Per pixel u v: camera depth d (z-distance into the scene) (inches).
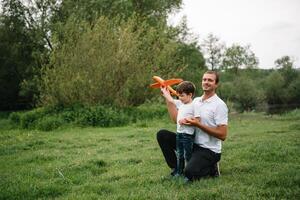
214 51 2839.6
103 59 848.3
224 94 2642.7
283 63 3245.6
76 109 783.1
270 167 286.5
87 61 846.5
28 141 499.8
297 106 2878.9
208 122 254.7
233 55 2891.2
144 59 922.1
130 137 535.2
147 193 226.2
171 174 270.2
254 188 227.6
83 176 285.4
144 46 939.3
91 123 745.0
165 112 847.1
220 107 251.9
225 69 2925.7
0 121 1090.7
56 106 826.8
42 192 243.0
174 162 273.3
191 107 258.7
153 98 928.9
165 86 283.0
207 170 253.6
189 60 1560.0
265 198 211.9
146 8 1493.6
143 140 492.1
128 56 864.3
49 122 737.0
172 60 961.5
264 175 259.0
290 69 3221.0
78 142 490.6
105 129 674.2
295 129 593.0
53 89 829.2
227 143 427.5
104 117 751.1
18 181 272.1
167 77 932.0
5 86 1808.6
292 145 391.2
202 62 1728.6
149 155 365.4
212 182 243.8
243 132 564.7
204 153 252.1
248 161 314.7
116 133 589.0
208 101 256.7
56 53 854.5
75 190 245.3
